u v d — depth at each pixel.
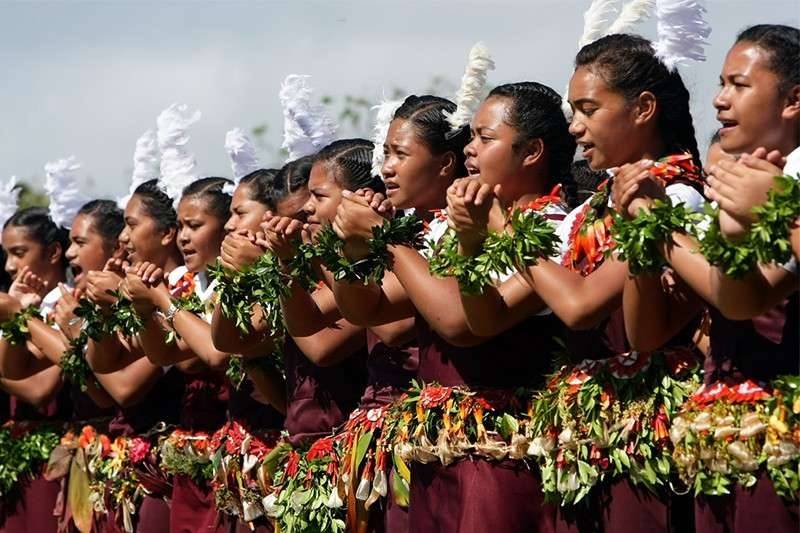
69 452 15.24
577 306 8.72
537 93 10.07
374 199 10.09
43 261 16.97
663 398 8.69
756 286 7.80
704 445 8.18
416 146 10.88
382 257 9.91
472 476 9.71
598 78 9.21
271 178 13.02
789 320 8.05
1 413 16.75
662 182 8.71
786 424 7.92
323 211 11.70
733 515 8.28
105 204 15.95
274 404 12.45
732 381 8.20
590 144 9.28
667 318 8.55
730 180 7.73
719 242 7.75
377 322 10.50
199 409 13.40
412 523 10.18
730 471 8.12
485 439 9.59
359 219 10.04
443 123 10.92
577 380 8.98
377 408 10.95
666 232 8.19
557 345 9.71
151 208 14.72
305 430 11.80
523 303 9.34
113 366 13.84
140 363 13.84
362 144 11.95
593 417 8.81
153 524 14.01
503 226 9.17
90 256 15.72
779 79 8.33
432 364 10.04
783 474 7.93
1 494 16.12
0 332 15.66
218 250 13.80
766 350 8.09
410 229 9.98
